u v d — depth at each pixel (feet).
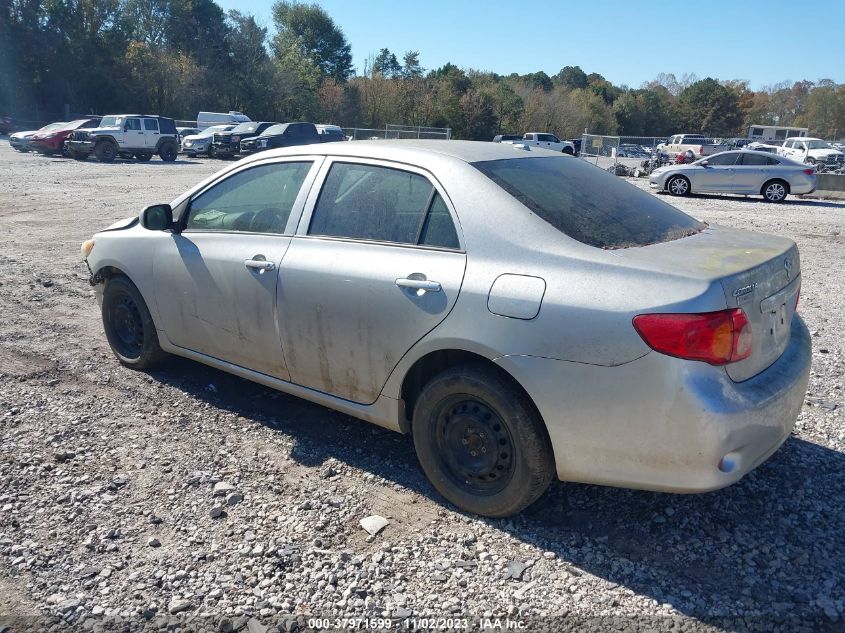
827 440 13.99
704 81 309.83
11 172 74.59
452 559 10.24
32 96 184.24
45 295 24.63
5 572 9.83
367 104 213.05
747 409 9.33
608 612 9.18
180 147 123.65
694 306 9.15
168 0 213.66
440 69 264.93
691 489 9.45
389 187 12.32
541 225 10.73
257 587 9.60
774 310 10.55
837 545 10.59
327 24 272.72
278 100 220.23
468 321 10.63
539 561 10.21
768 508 11.54
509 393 10.47
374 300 11.71
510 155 12.82
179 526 10.97
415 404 11.84
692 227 12.46
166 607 9.20
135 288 16.48
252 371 14.33
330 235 12.80
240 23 220.84
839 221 52.39
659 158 107.34
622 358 9.45
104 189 60.90
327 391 13.02
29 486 12.01
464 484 11.39
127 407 15.29
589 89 313.32
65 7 184.65
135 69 191.83
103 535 10.69
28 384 16.38
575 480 10.34
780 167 69.05
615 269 9.86
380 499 11.83
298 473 12.65
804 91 387.14
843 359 19.04
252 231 14.06
